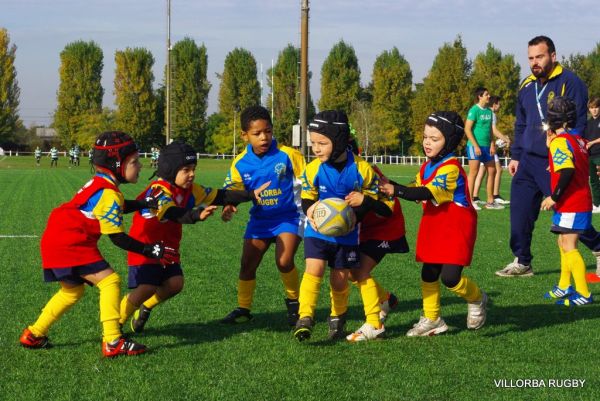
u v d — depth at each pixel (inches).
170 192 198.5
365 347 195.5
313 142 196.9
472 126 567.8
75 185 922.7
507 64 2827.3
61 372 173.3
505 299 260.1
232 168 225.0
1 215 543.2
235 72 3486.7
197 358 184.7
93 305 243.6
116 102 3248.0
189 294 266.5
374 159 2546.8
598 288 280.5
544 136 286.8
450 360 182.9
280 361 181.9
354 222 195.3
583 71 2380.7
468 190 204.7
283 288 279.1
